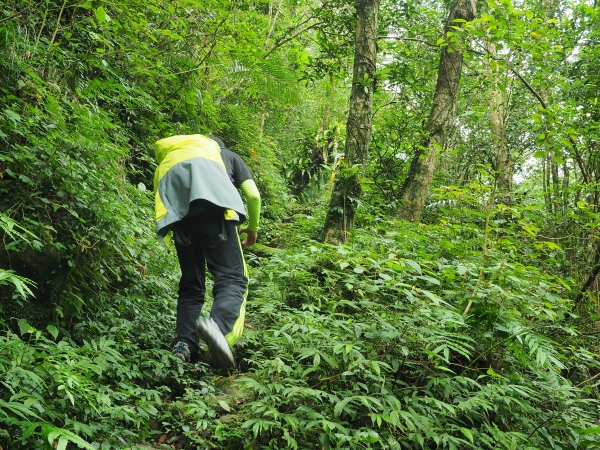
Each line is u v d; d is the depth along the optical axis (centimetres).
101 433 232
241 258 266
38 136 322
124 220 336
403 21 791
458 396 273
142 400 257
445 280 349
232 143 842
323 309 370
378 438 232
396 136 710
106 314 321
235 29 637
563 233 521
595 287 484
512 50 427
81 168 308
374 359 286
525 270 344
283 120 1286
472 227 409
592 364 334
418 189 622
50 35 406
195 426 272
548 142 453
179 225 264
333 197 495
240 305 252
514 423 293
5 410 203
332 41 752
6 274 172
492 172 396
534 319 362
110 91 472
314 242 442
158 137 555
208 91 721
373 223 568
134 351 306
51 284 293
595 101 510
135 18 475
